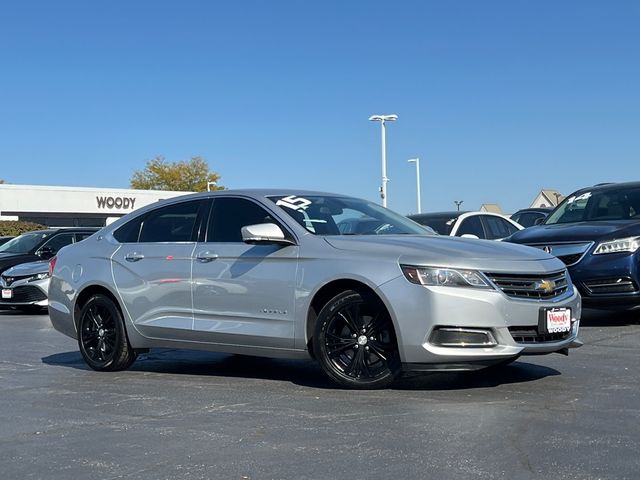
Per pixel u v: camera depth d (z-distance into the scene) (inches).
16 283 560.1
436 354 226.4
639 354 306.5
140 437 203.9
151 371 303.4
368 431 200.2
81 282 311.0
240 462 179.9
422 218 524.7
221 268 269.7
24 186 2031.3
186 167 3373.5
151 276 288.7
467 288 227.0
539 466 169.9
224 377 284.4
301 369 295.4
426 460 176.1
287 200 274.5
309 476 168.7
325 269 245.0
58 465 183.3
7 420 227.5
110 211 2194.9
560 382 253.1
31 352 365.1
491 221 531.2
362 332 240.2
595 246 380.2
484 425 202.4
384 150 1391.5
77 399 253.8
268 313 257.6
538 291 235.1
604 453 177.9
